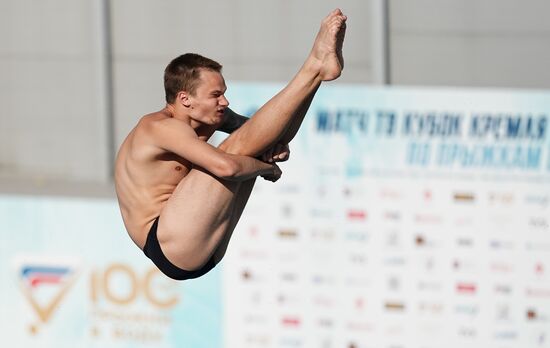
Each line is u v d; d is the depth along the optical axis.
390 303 39.50
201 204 21.83
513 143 38.56
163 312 40.34
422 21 40.00
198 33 41.69
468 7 39.91
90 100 43.03
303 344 39.78
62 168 43.38
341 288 39.59
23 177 43.59
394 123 38.94
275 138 21.83
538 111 38.38
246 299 39.84
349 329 39.66
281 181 39.59
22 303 41.91
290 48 41.00
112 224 40.91
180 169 22.53
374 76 40.19
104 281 41.00
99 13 42.56
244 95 37.94
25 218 41.78
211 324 40.06
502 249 38.97
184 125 22.09
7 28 43.53
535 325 39.12
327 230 39.53
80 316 41.28
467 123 38.62
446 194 39.00
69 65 43.12
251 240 39.81
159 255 22.23
